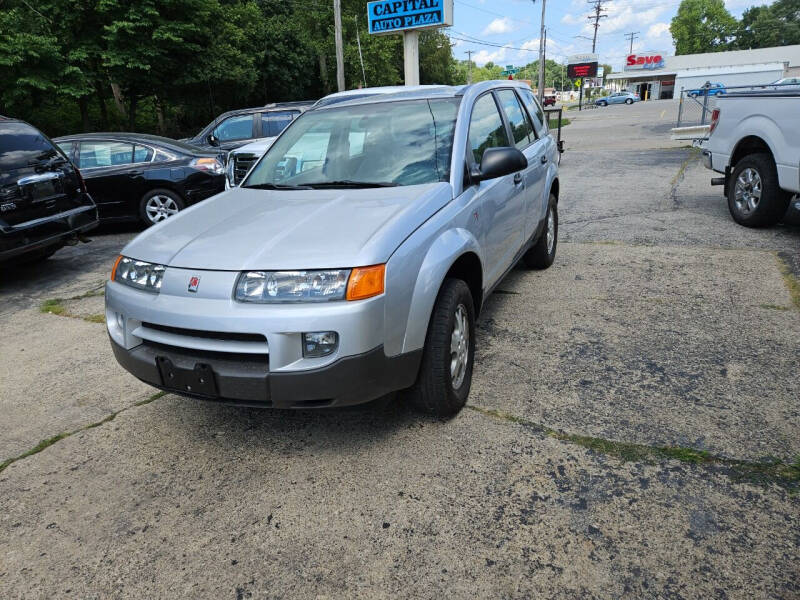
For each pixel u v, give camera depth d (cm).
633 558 206
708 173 999
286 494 252
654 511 227
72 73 1991
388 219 266
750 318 400
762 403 296
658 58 7581
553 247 548
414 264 259
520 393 321
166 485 263
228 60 2558
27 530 239
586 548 212
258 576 209
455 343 295
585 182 1009
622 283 489
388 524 230
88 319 489
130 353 271
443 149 328
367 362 240
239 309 238
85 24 2147
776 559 201
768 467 248
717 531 216
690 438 271
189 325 246
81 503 254
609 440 274
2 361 413
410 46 1709
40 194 571
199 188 831
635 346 370
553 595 193
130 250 286
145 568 216
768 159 593
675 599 189
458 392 298
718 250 560
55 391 361
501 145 397
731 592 190
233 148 1048
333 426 302
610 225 693
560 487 245
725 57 7150
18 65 1839
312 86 3694
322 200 303
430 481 254
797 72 5394
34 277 632
